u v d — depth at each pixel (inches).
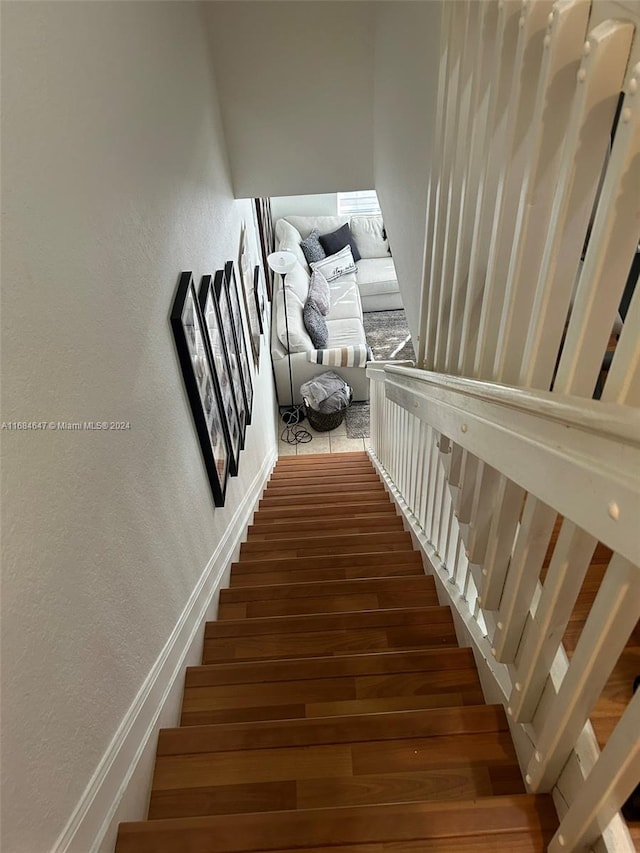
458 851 42.5
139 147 61.5
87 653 43.2
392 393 103.9
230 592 87.9
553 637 41.2
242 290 147.2
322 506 135.4
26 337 35.1
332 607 83.9
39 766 35.7
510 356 45.1
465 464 60.3
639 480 23.5
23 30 36.7
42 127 38.6
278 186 143.3
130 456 53.7
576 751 40.6
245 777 52.6
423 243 90.2
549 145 35.6
